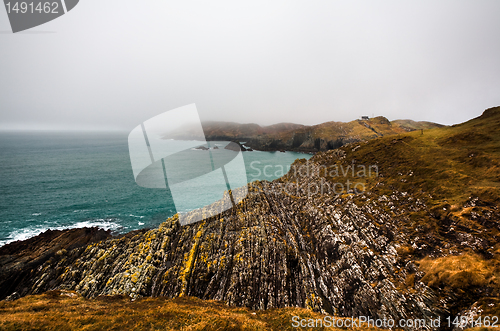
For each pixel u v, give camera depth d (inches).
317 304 1173.1
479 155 1576.0
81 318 642.2
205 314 772.0
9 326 545.6
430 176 1581.0
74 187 3580.2
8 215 2522.1
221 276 1240.8
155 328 632.4
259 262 1318.9
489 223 1030.4
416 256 1115.3
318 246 1556.3
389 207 1496.1
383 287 1060.5
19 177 4030.5
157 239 1427.2
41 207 2768.2
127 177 4269.2
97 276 1205.7
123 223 2364.7
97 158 5954.7
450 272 909.8
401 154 2123.5
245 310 1013.8
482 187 1233.4
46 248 1604.3
